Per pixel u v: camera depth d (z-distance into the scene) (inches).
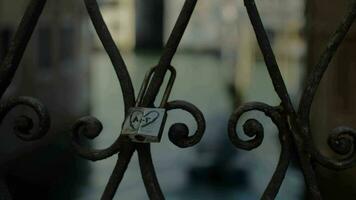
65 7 592.1
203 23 2684.5
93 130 51.6
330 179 321.4
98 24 51.7
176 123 50.0
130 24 2618.1
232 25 1405.0
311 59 398.3
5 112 52.7
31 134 51.9
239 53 1144.8
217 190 432.8
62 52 585.9
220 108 1057.5
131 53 2581.2
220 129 548.4
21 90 461.1
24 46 54.0
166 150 551.8
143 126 49.1
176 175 473.1
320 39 374.0
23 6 437.4
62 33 586.6
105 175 445.7
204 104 1129.4
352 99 328.5
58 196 404.8
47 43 531.5
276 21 884.6
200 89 1397.6
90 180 432.8
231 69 1296.8
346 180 308.5
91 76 754.8
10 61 53.4
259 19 50.1
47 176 434.9
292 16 850.8
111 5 2610.7
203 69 2026.3
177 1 2618.1
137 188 399.9
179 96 1262.3
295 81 753.0
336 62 349.4
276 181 50.4
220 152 502.3
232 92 1218.6
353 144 50.3
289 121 50.3
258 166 484.4
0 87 53.7
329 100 361.4
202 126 49.6
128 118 50.1
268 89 1021.2
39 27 506.0
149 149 51.1
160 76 51.1
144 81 52.0
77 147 51.8
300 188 356.5
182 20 50.6
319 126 386.3
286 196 350.9
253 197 422.0
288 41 840.9
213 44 2677.2
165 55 50.9
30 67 481.1
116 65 51.5
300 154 50.1
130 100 51.2
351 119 328.8
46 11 526.3
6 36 407.2
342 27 49.4
